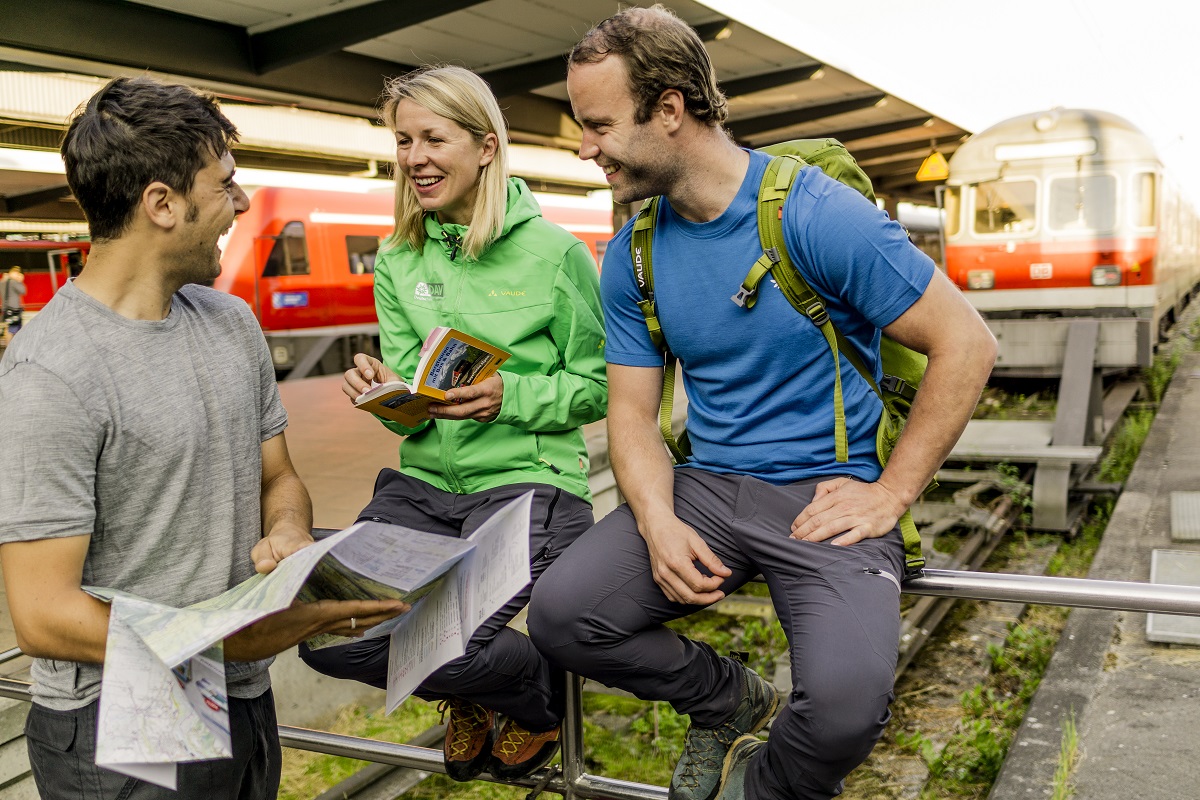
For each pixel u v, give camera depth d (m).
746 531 1.81
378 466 6.59
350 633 1.54
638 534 1.87
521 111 10.02
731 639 5.24
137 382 1.54
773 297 1.80
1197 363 13.16
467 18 7.46
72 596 1.43
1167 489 7.46
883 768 4.07
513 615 2.04
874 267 1.72
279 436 1.89
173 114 1.51
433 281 2.29
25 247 17.83
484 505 2.20
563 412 2.18
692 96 1.74
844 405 1.87
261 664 1.75
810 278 1.79
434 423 2.28
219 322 1.72
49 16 5.81
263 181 14.48
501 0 7.04
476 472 2.24
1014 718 4.47
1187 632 4.71
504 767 2.17
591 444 6.25
